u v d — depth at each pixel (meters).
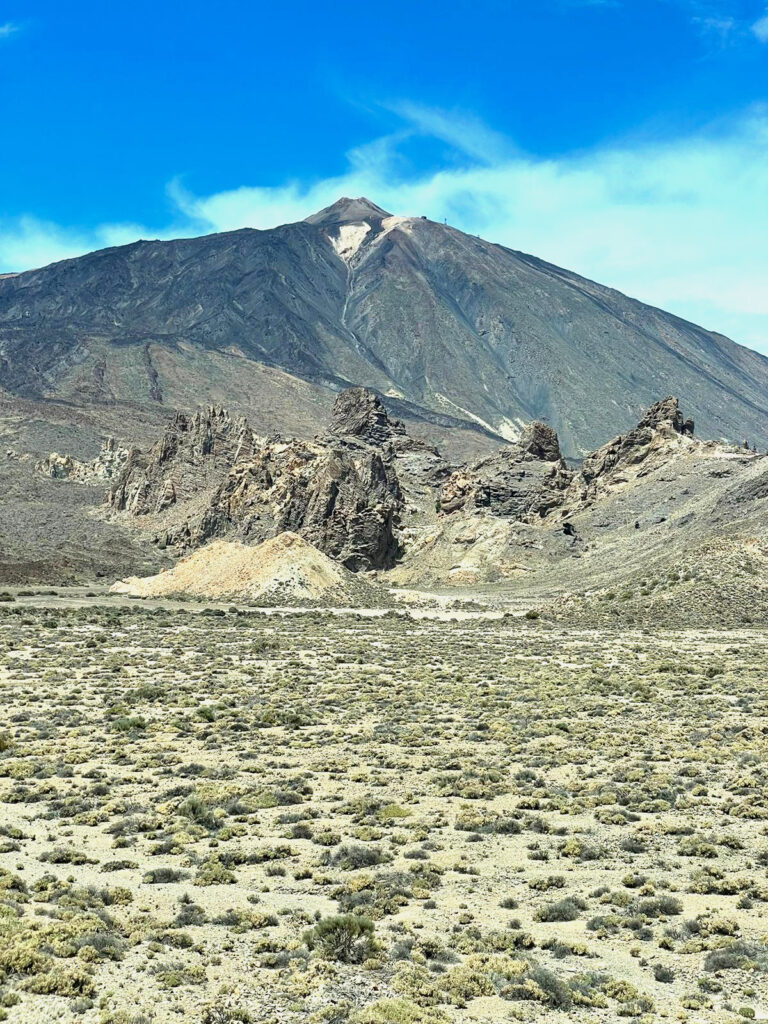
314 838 34.25
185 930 24.47
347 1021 19.20
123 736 55.19
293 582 166.50
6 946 21.53
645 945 24.36
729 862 31.81
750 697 69.75
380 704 67.12
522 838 34.88
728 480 193.50
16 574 187.75
